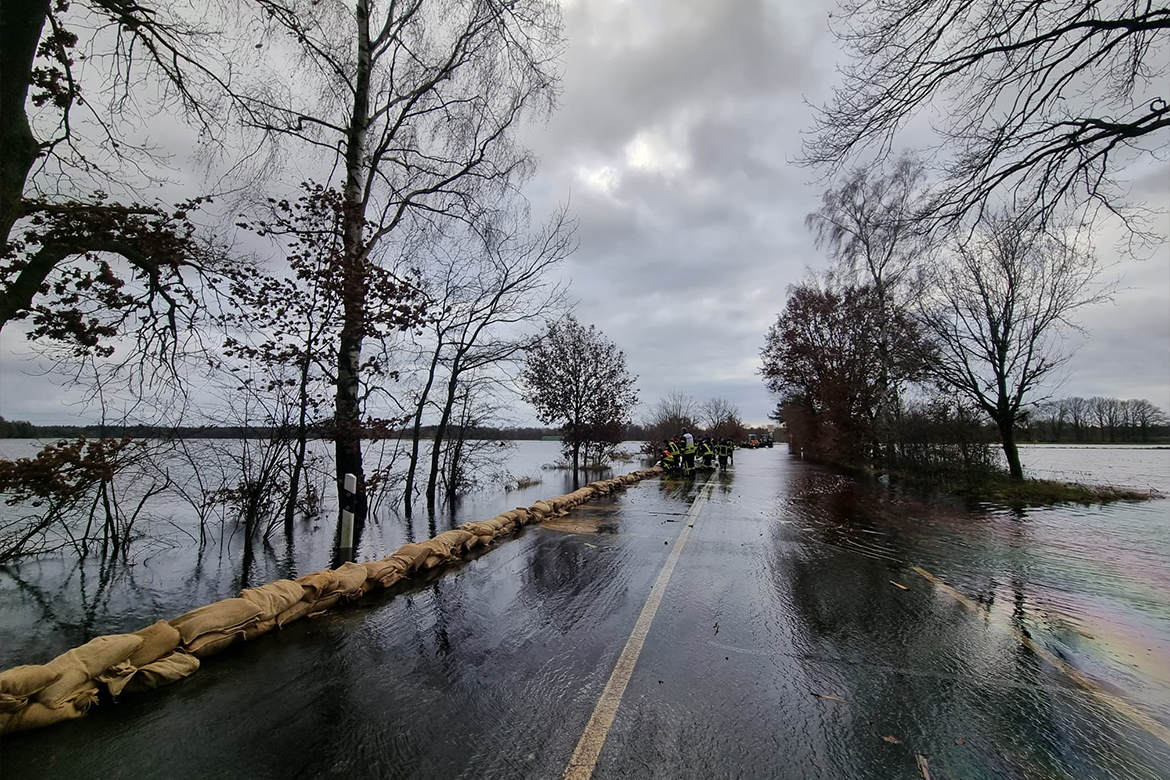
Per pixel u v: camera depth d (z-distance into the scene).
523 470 26.61
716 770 2.74
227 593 6.30
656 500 14.57
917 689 3.68
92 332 7.54
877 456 23.92
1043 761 2.88
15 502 7.25
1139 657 4.29
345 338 9.52
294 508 10.52
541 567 6.94
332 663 3.97
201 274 8.23
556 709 3.32
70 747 2.82
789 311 31.52
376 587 5.88
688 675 3.83
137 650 3.58
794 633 4.70
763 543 8.70
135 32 7.39
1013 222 7.42
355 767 2.71
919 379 18.33
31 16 4.55
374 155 11.60
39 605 5.82
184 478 9.75
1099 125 6.07
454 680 3.71
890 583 6.37
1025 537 9.38
